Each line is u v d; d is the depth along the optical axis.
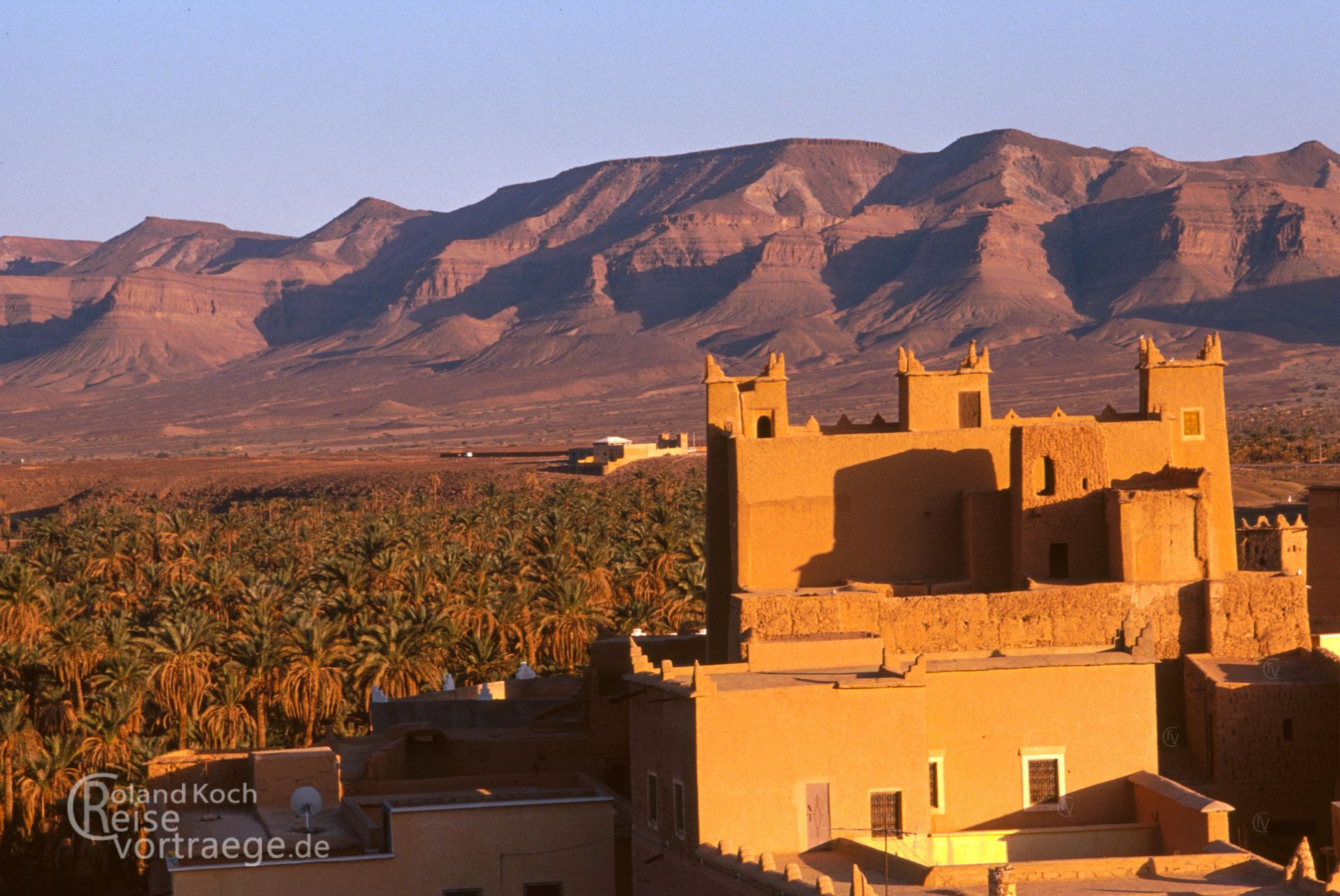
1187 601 92.06
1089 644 88.81
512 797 86.06
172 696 174.62
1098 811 76.75
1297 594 91.88
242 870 77.12
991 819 76.31
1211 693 85.94
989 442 104.31
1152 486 100.62
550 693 139.25
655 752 76.31
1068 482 97.94
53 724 172.75
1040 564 97.62
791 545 102.44
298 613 186.00
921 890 62.25
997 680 76.75
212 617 196.88
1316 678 85.69
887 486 103.06
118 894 156.25
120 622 180.38
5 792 157.88
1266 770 84.50
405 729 108.88
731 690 71.50
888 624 89.69
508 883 80.56
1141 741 77.50
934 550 103.06
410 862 79.44
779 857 70.12
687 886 71.50
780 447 102.69
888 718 72.12
